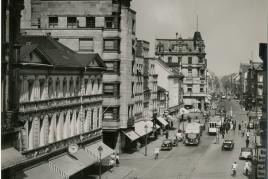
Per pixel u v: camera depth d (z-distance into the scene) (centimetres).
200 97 16875
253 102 15238
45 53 4672
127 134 7544
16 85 4031
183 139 9431
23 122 4262
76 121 5544
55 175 4559
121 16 7338
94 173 5891
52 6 7581
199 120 12612
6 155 3850
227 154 7700
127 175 5819
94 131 6125
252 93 16088
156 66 13575
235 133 10825
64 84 5181
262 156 4991
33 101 4419
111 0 7294
